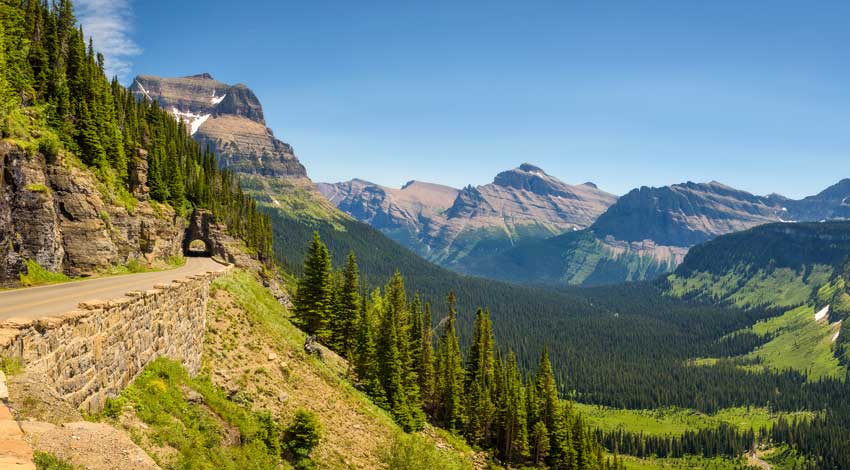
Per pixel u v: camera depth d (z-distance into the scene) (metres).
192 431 24.47
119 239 64.38
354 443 47.72
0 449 11.12
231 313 51.12
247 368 43.38
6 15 62.50
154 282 46.19
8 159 44.47
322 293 81.94
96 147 65.19
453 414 91.06
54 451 12.79
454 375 93.62
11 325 14.54
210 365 38.50
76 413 15.29
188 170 126.06
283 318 73.88
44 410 14.05
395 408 71.88
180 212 104.00
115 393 21.05
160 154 103.31
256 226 135.38
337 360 75.81
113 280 49.06
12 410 13.14
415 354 94.88
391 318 81.06
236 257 115.62
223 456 25.72
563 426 105.06
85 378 18.25
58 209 52.31
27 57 61.97
